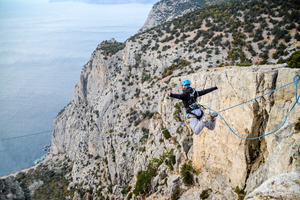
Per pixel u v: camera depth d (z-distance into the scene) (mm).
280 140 15312
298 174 6766
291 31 61000
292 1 71500
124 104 91875
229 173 27859
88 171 93938
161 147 50438
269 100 21578
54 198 96688
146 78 88438
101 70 125438
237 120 25453
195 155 36000
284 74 19969
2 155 151875
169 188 37125
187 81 10688
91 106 121312
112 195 68000
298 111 17531
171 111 50188
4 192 66688
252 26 73125
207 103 31375
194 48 79875
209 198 29594
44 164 134250
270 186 6625
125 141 76000
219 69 42438
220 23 86562
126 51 107500
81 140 115188
